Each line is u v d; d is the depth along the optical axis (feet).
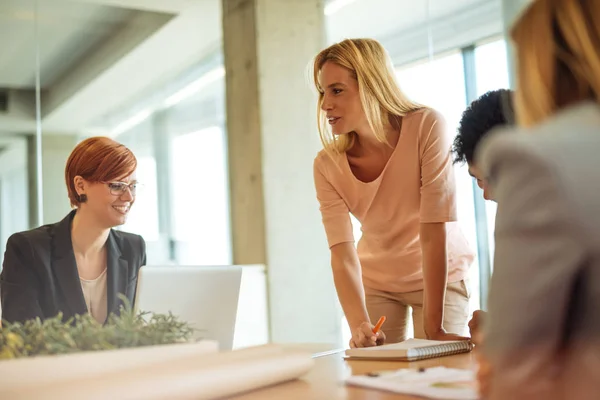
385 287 8.04
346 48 7.43
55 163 15.05
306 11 15.78
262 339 14.52
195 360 3.87
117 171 7.04
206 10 16.67
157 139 16.40
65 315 6.73
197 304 5.36
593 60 2.36
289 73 15.44
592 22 2.40
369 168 7.69
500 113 5.90
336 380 4.44
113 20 15.90
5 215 14.44
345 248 7.76
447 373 4.31
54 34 15.31
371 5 15.10
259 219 14.98
